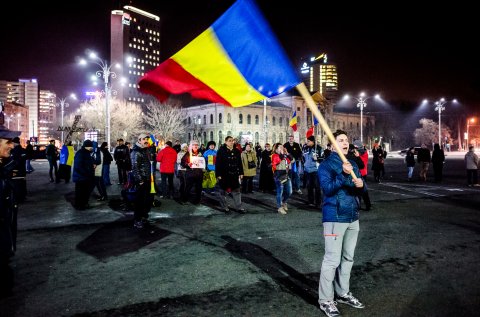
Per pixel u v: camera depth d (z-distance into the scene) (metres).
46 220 8.55
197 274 5.01
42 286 4.61
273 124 80.88
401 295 4.31
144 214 8.00
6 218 4.24
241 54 3.51
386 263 5.44
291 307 4.03
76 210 9.84
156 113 64.56
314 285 4.64
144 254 5.91
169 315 3.85
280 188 9.50
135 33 161.00
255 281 4.76
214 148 12.74
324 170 3.88
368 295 4.31
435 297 4.25
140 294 4.37
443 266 5.31
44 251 6.10
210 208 10.13
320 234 7.18
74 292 4.43
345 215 3.84
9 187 4.41
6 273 5.07
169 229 7.63
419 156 18.28
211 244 6.47
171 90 4.09
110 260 5.62
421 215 9.11
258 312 3.91
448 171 24.67
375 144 17.39
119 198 11.99
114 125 59.72
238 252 6.00
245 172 13.38
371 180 18.59
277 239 6.80
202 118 81.25
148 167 7.88
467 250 6.10
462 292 4.39
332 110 90.50
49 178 19.36
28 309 3.99
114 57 144.38
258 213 9.42
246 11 3.37
